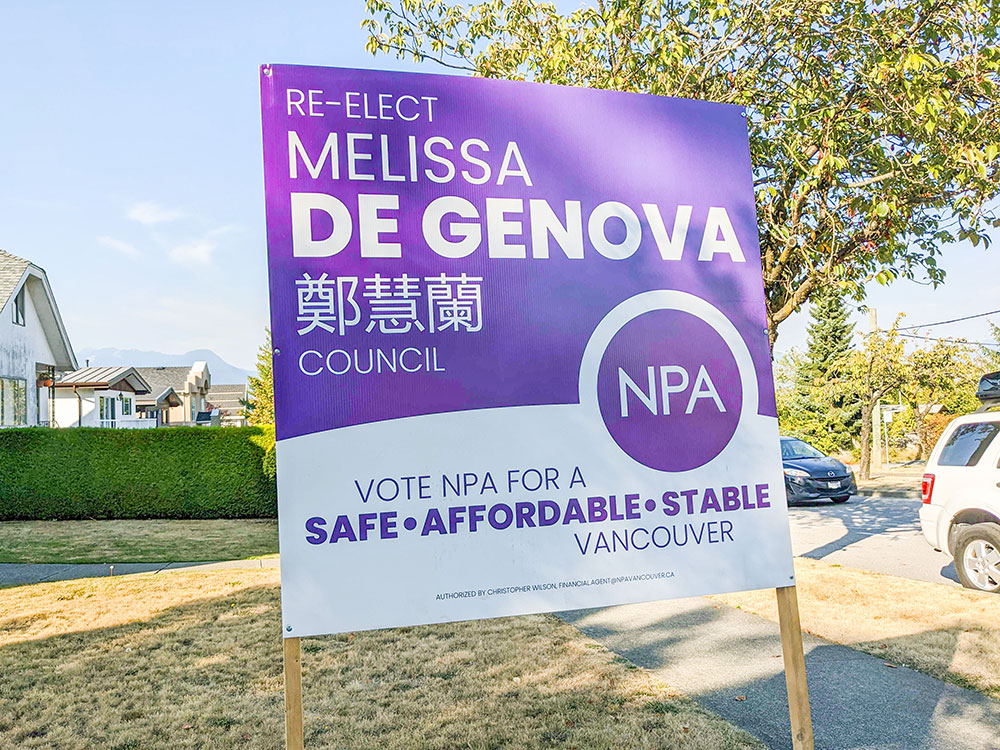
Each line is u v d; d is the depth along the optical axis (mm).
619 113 3758
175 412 65562
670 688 5004
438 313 3391
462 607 3287
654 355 3674
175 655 5988
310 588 3125
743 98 8430
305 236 3281
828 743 4137
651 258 3725
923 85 7590
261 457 16641
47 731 4516
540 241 3564
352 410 3244
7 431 16625
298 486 3158
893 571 9242
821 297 9578
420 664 5633
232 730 4484
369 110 3406
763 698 4789
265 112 3309
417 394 3326
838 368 24344
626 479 3559
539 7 9727
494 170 3535
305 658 5852
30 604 7867
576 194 3646
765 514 3742
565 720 4488
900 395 29719
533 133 3613
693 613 7070
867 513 15297
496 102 3576
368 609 3176
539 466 3441
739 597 7688
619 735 4246
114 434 16703
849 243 8906
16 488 16500
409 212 3404
